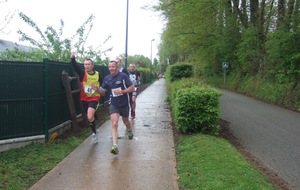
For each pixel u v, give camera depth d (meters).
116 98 7.09
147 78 49.59
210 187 4.92
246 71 27.09
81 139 8.21
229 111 14.42
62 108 8.95
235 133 9.72
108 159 6.52
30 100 7.45
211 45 31.14
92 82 7.89
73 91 9.59
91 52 14.23
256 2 24.59
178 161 6.49
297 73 17.05
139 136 8.65
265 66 22.80
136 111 13.86
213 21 28.22
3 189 4.92
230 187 4.90
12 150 6.94
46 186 5.10
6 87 7.04
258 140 8.88
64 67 9.12
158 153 6.99
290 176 6.07
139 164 6.22
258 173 5.74
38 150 6.98
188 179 5.36
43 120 7.70
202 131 8.80
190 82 10.62
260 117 12.84
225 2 25.92
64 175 5.59
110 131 9.23
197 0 25.44
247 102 18.39
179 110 8.80
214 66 36.59
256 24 24.45
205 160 6.20
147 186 5.14
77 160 6.43
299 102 15.60
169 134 8.95
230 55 29.97
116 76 7.06
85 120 9.77
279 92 18.08
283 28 17.88
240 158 6.49
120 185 5.18
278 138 9.13
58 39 13.06
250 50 24.73
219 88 32.97
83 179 5.41
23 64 7.30
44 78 7.66
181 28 29.45
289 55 17.19
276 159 7.14
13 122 7.20
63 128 8.93
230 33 28.59
